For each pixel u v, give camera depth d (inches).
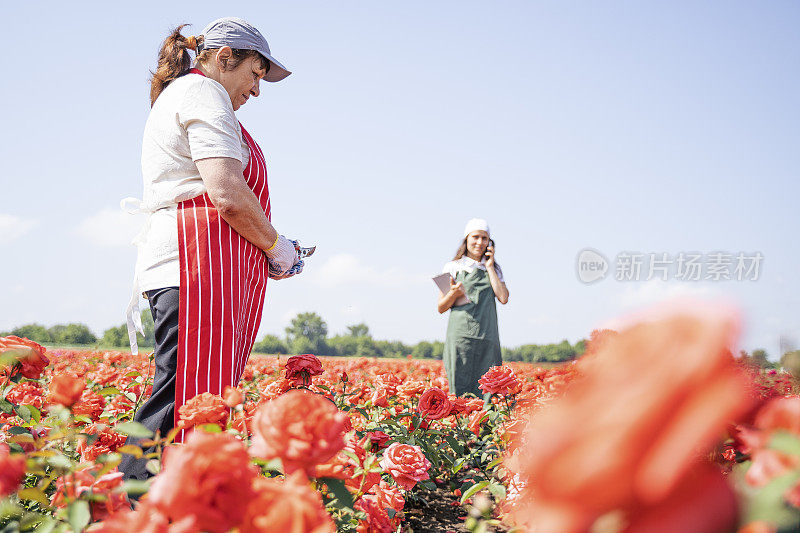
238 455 29.9
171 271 90.3
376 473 71.0
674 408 8.4
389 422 135.9
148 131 96.2
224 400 66.4
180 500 28.1
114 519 31.3
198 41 103.7
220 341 87.6
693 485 8.9
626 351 9.2
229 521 28.4
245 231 93.6
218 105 94.0
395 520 96.7
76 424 80.5
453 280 216.1
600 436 8.7
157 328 90.0
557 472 8.9
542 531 9.0
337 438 42.2
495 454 132.3
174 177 93.4
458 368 209.3
